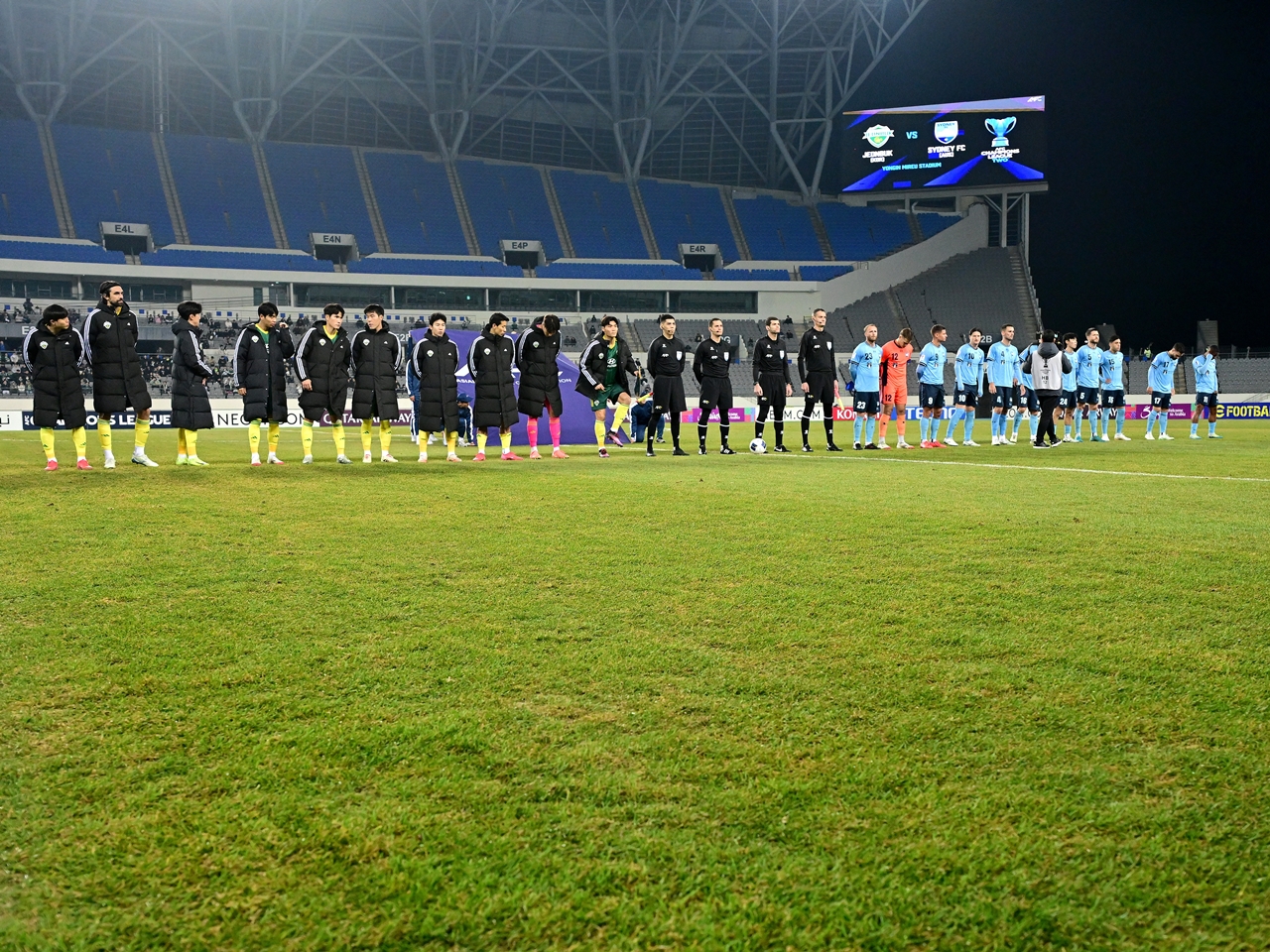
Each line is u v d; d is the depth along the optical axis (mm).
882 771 2467
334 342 12422
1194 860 2045
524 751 2605
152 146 50469
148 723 2826
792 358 47125
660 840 2123
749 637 3729
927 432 17156
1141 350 49750
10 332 41969
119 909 1896
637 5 50125
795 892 1932
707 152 58562
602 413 14414
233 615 4109
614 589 4598
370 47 50562
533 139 57188
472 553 5551
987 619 3982
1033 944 1777
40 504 7785
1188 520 6832
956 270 51406
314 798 2330
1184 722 2791
